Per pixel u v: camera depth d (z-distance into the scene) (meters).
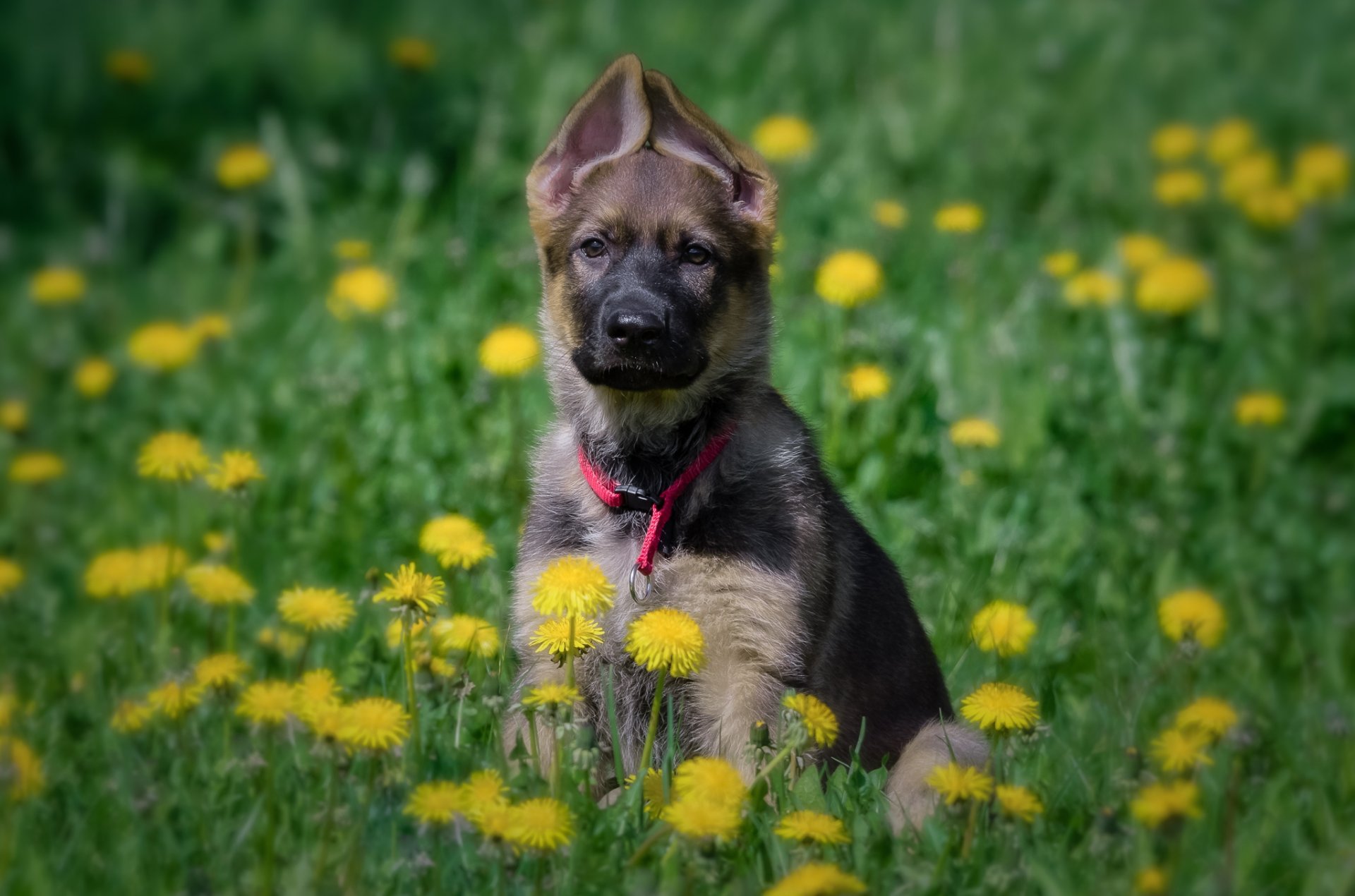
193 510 7.27
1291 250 9.88
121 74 12.02
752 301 5.86
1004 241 9.97
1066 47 13.22
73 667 5.84
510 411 7.46
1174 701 5.59
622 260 5.72
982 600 6.54
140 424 8.51
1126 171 11.17
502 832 3.87
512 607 5.58
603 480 5.52
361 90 12.49
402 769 4.45
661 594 5.31
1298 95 12.50
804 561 5.37
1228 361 8.70
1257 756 5.16
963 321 8.54
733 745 5.18
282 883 4.03
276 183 11.06
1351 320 9.21
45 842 4.44
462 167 11.06
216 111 12.45
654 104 6.03
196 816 4.33
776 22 13.81
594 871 4.11
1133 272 9.24
